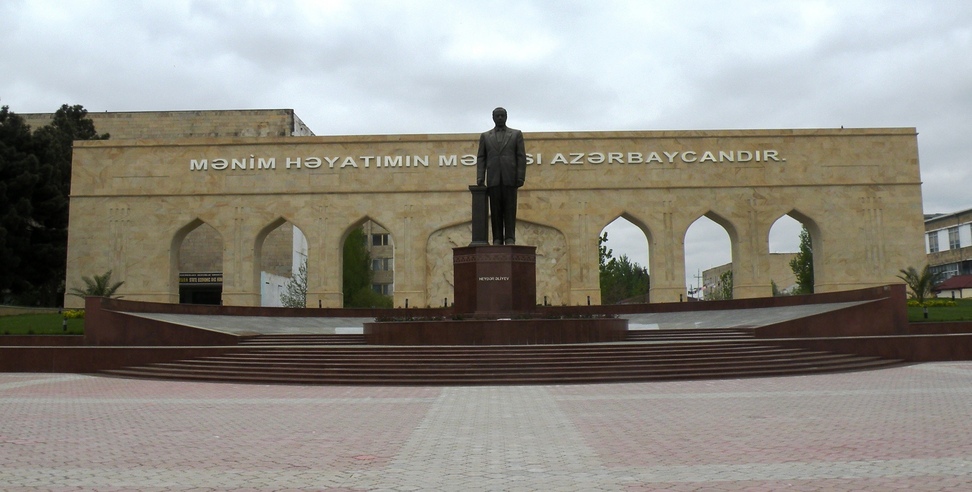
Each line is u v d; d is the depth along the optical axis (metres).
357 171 42.72
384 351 20.47
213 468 8.85
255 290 42.53
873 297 28.25
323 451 9.84
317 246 42.41
